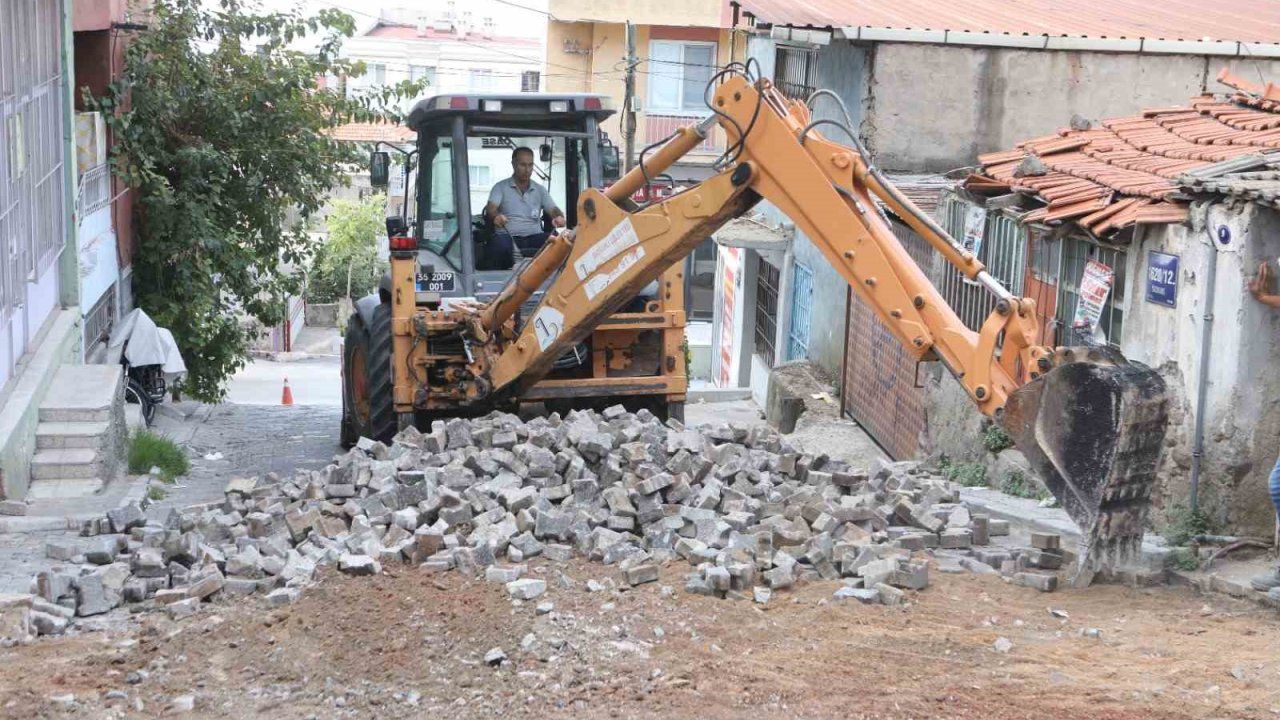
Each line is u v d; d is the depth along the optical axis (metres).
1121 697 6.12
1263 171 8.53
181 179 18.91
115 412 12.14
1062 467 7.58
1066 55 16.00
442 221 12.20
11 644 6.89
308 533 8.54
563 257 10.30
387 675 6.46
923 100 16.05
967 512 9.01
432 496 8.59
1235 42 15.93
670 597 7.56
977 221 12.20
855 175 8.18
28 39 12.57
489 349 10.87
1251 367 8.25
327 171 19.91
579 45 35.00
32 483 11.08
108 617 7.42
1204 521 8.50
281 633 7.02
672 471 9.16
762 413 20.81
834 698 6.14
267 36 19.69
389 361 12.28
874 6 18.02
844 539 8.48
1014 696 6.15
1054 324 10.77
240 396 30.66
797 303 20.56
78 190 15.15
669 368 11.92
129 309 18.39
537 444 9.43
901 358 14.12
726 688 6.25
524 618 7.11
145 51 18.30
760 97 8.42
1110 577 8.13
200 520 8.73
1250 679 6.34
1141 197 9.23
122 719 5.98
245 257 19.30
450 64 57.22
